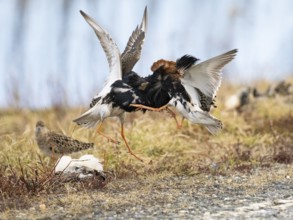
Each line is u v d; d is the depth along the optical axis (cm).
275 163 1433
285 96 2052
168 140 1569
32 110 2084
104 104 1191
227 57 1131
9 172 1351
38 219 1040
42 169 1324
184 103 1178
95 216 1050
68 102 2075
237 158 1459
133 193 1184
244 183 1258
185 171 1353
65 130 1661
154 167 1380
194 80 1173
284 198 1145
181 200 1141
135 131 1598
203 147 1584
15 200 1139
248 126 1747
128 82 1198
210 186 1241
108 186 1238
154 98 1191
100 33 1245
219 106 1862
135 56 1319
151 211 1074
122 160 1425
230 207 1091
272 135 1680
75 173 1261
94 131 1582
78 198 1146
